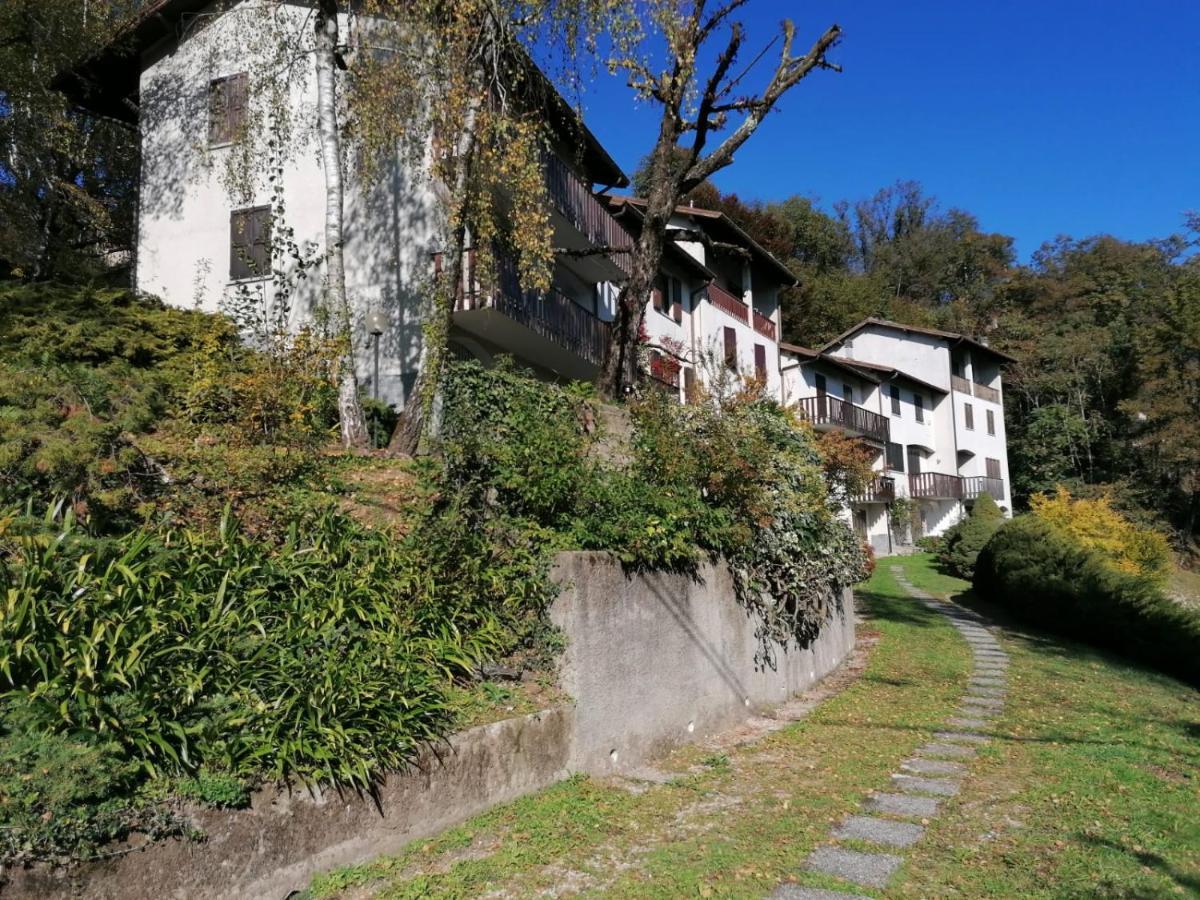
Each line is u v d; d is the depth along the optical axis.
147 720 4.01
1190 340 38.59
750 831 5.69
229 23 16.08
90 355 9.25
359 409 10.81
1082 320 54.69
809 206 60.75
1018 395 54.84
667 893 4.64
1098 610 15.43
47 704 3.78
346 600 5.53
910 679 12.02
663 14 11.46
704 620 8.62
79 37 17.92
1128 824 5.95
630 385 14.31
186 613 4.61
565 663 6.53
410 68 11.75
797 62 13.91
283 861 4.23
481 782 5.51
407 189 14.79
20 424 6.65
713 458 9.38
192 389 8.34
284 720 4.45
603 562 7.07
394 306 14.62
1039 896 4.69
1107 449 48.03
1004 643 15.45
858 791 6.71
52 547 4.43
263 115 14.01
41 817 3.40
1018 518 22.39
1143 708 10.30
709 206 46.28
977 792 6.71
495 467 7.64
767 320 32.28
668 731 7.74
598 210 19.95
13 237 17.33
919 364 44.81
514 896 4.54
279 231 12.12
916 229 68.31
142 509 6.18
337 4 12.64
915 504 38.69
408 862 4.76
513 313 15.04
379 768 4.81
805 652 11.35
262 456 7.59
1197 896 4.70
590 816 5.72
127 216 22.08
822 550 11.90
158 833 3.72
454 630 6.06
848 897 4.65
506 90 12.31
